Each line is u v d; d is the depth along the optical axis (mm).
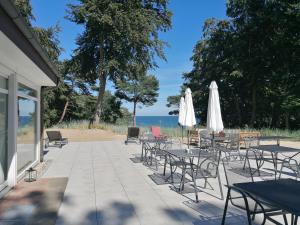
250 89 30906
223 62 29250
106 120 38031
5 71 6227
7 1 3332
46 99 29828
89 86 34188
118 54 24922
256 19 26734
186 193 6012
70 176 7676
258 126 33438
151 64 25703
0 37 3959
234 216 4719
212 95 7234
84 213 4941
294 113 29562
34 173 7840
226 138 11836
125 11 23031
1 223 4492
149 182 6961
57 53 25016
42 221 4562
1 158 6254
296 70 25719
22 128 7863
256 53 27688
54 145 14812
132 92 39625
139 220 4621
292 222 3598
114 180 7195
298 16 22422
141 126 23406
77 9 22531
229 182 4223
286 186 3480
